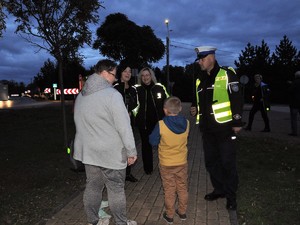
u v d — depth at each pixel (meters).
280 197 5.29
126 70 6.06
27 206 5.14
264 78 47.69
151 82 6.42
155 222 4.50
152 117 6.40
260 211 4.75
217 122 4.69
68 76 60.44
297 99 11.21
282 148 9.12
